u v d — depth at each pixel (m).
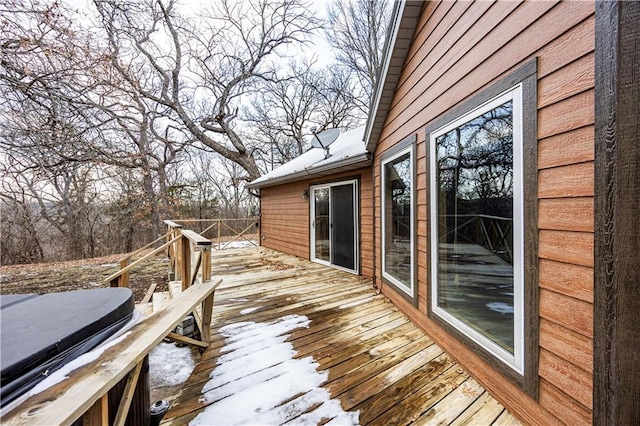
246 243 11.34
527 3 1.69
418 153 3.07
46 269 8.55
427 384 2.11
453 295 2.48
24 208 10.83
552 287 1.55
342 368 2.31
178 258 5.17
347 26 15.00
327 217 6.45
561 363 1.49
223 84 14.39
